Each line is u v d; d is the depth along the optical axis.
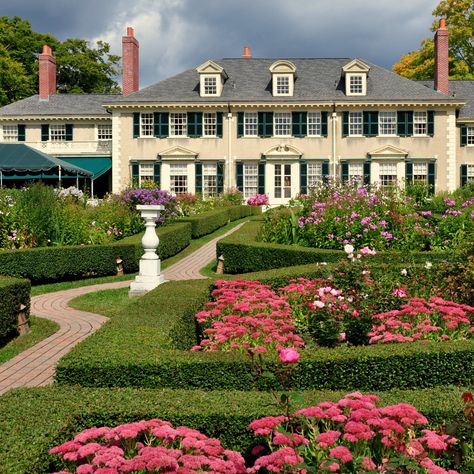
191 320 7.55
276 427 3.34
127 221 18.42
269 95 36.84
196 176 36.78
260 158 36.56
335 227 13.84
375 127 35.91
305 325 7.49
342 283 7.40
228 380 5.07
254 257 13.91
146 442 3.70
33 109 40.72
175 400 4.20
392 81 37.09
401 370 5.30
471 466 3.19
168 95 37.03
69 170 31.98
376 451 3.44
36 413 3.93
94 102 41.50
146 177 36.97
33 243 15.37
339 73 38.19
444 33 36.78
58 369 5.05
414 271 8.63
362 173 36.03
